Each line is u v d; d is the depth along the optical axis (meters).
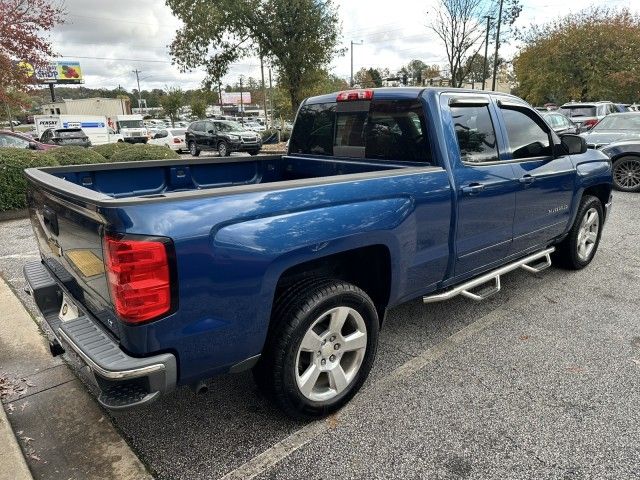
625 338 3.58
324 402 2.61
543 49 33.41
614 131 11.08
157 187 3.65
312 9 21.58
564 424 2.60
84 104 52.69
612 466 2.29
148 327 1.90
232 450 2.44
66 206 2.23
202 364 2.12
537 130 4.02
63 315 2.71
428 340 3.59
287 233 2.23
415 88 3.24
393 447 2.44
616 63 30.91
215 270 2.02
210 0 21.53
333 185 2.45
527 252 4.14
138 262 1.83
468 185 3.19
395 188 2.73
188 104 66.81
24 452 2.40
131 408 1.93
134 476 2.25
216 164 3.95
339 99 3.74
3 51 12.75
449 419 2.66
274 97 47.78
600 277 4.88
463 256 3.32
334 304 2.49
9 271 5.10
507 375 3.10
